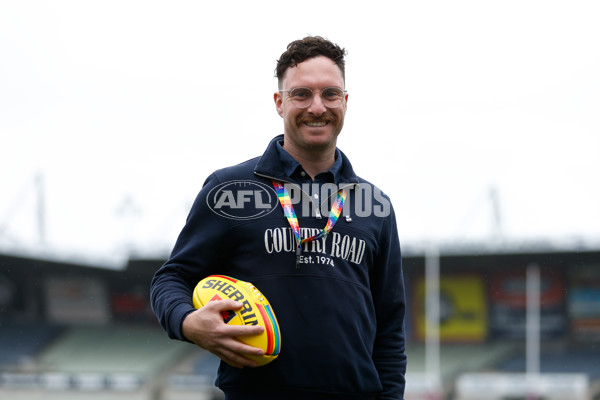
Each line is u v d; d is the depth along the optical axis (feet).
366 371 8.01
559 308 93.04
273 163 8.25
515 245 90.68
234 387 7.88
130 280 100.63
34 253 95.25
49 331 99.09
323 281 7.88
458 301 96.07
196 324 7.29
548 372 89.35
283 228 7.97
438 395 86.43
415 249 94.12
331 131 8.20
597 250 88.58
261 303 7.57
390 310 8.79
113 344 97.66
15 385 91.76
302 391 7.69
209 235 8.04
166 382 90.58
